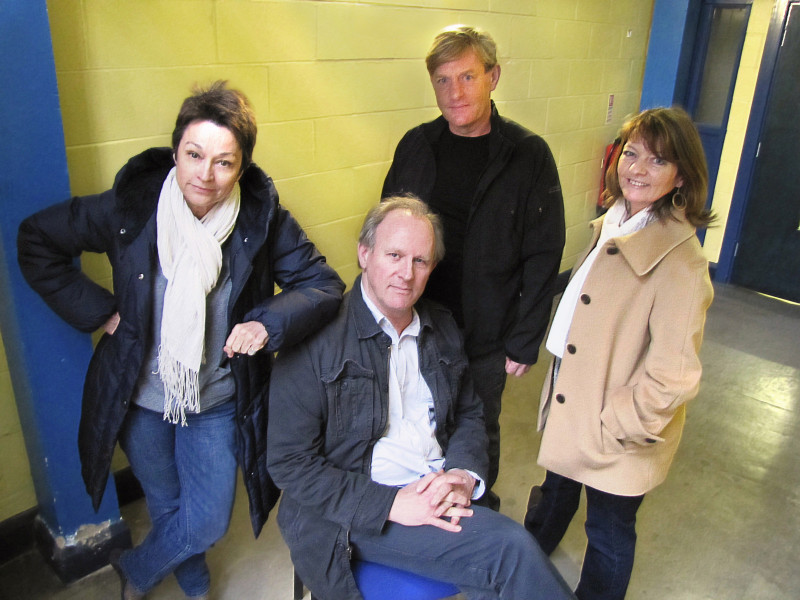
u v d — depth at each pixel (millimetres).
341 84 2461
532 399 3152
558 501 1951
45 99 1551
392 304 1461
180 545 1698
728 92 4309
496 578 1431
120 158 1937
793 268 4340
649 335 1530
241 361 1521
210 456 1625
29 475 2076
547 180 1889
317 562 1477
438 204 1929
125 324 1469
